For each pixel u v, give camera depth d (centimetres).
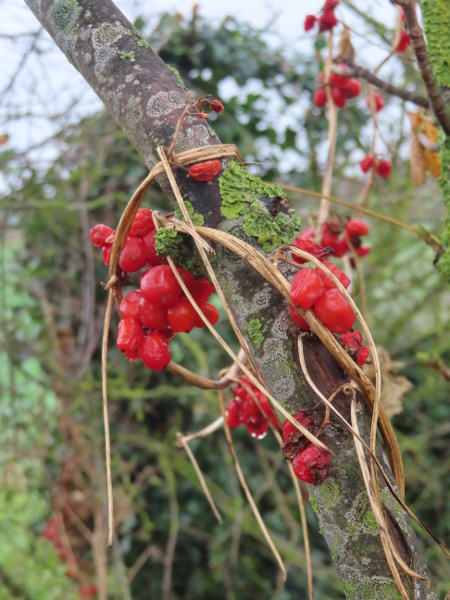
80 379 71
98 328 77
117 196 74
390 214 93
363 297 41
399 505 23
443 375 44
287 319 24
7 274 84
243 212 24
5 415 75
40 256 81
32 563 87
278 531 82
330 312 23
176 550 84
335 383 23
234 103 81
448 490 91
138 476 81
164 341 27
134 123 26
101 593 67
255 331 24
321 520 23
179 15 76
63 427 76
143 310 27
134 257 27
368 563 22
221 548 83
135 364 79
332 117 42
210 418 81
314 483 23
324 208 41
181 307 26
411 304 102
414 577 21
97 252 80
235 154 25
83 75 27
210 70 80
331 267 25
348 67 44
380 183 89
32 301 86
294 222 25
